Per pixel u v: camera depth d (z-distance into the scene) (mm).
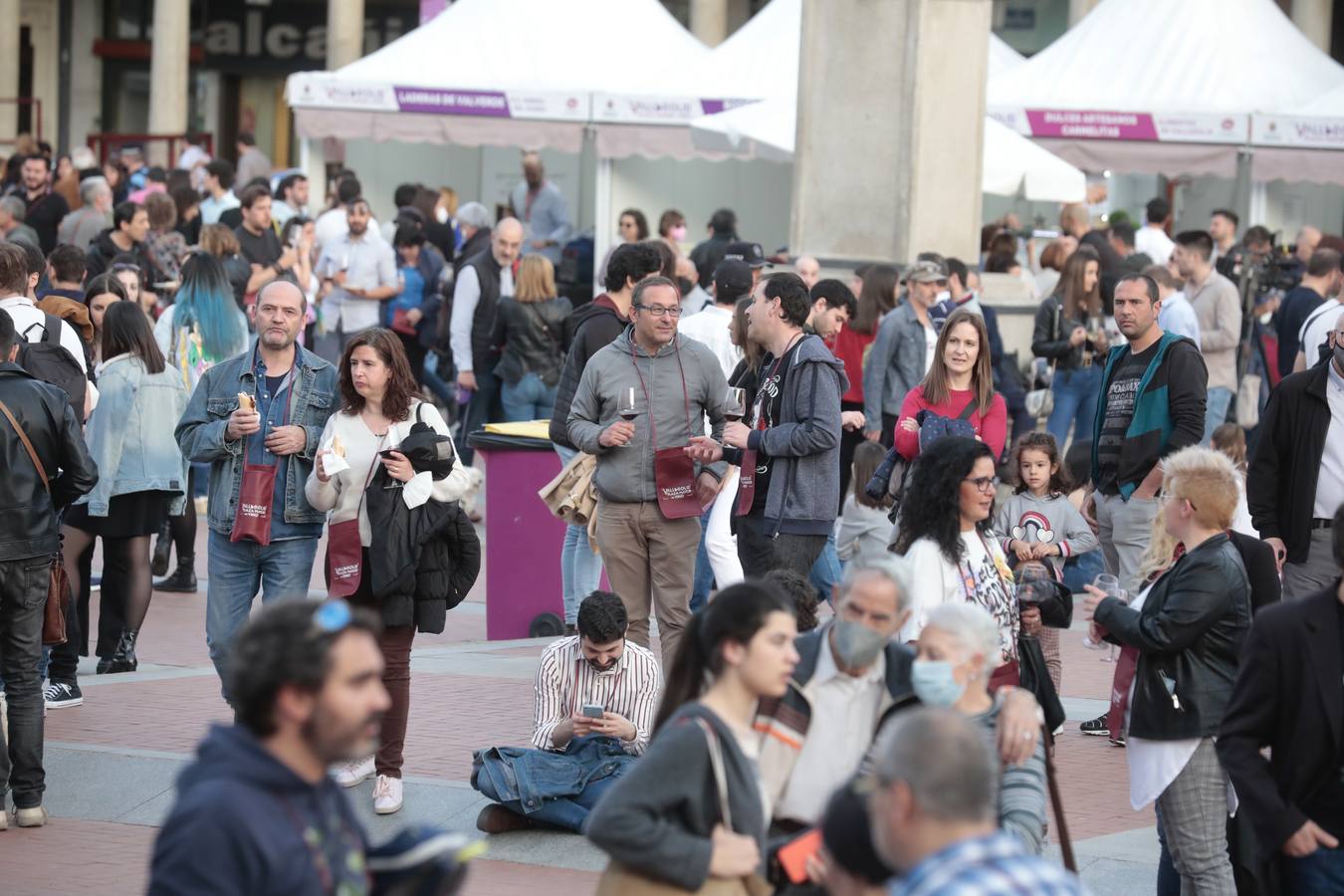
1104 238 35781
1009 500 21047
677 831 9469
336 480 16500
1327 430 18172
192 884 7441
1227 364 31219
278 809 7617
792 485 17875
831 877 8266
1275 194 55812
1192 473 12898
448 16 51500
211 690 21266
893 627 10359
